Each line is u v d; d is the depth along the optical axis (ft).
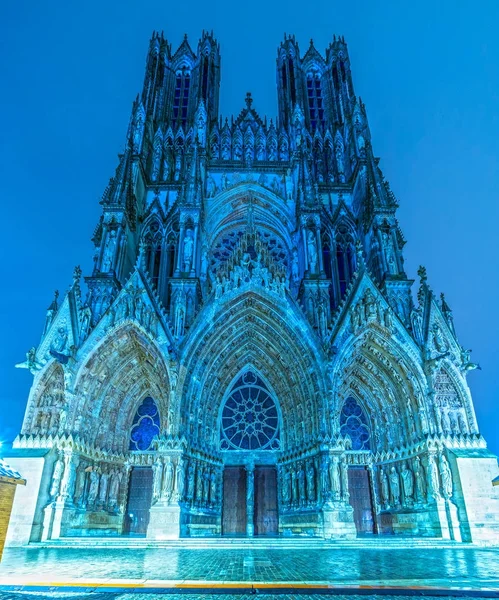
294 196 150.30
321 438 102.99
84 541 86.07
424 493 102.99
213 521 109.19
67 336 110.73
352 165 162.71
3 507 35.40
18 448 98.32
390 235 132.46
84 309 115.55
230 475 117.91
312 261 127.54
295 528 105.70
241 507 114.73
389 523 109.81
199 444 110.93
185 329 115.75
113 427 118.11
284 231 152.15
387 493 113.09
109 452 114.11
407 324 119.14
